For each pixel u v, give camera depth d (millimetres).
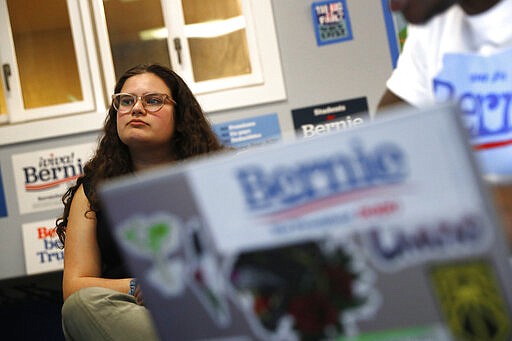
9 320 3225
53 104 3262
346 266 672
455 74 1180
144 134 2037
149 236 743
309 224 674
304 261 685
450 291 647
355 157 649
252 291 710
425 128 623
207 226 711
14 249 3158
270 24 3223
